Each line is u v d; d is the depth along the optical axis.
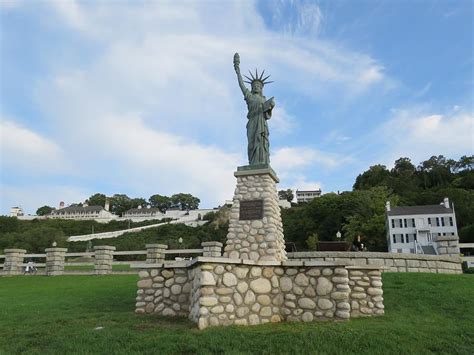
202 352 7.24
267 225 15.23
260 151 16.66
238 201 15.88
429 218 56.72
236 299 9.34
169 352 7.32
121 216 119.88
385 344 7.70
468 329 8.80
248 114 17.41
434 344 7.83
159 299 10.85
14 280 21.27
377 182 83.81
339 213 60.62
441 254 21.69
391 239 56.78
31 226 87.62
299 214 68.06
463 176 82.00
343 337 7.97
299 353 7.28
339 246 26.64
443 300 11.60
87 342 7.92
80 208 118.06
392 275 15.88
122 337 8.14
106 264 22.91
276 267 10.27
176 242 66.38
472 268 22.75
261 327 9.02
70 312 11.32
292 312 9.91
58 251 23.98
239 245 15.21
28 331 8.95
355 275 10.60
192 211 105.81
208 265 9.09
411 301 11.77
